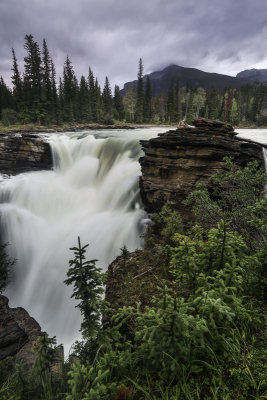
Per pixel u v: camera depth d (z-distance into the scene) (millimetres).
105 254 12602
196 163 11578
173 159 12453
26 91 53625
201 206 7367
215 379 2250
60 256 12680
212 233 3484
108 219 14719
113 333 3111
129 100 86000
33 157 22188
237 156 11125
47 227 15164
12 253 13484
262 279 3436
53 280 11680
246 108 98938
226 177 7332
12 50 53562
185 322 2166
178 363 2338
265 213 4277
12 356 5395
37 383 2896
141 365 2637
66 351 7734
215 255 3439
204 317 2615
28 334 6410
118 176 17844
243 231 5527
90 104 72625
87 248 12844
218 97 96062
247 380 2191
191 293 3393
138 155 19609
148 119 78188
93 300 3014
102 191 17734
